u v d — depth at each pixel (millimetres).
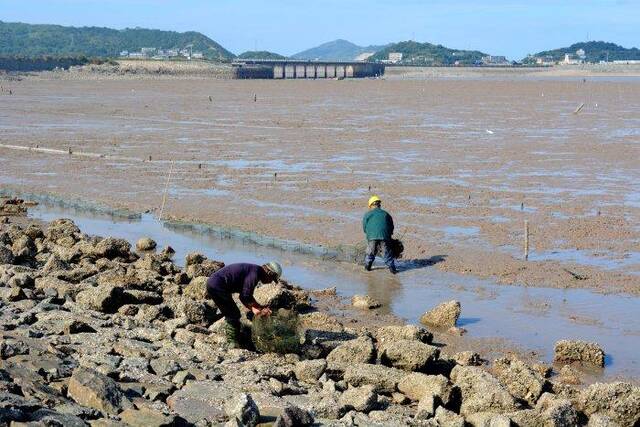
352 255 18125
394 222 21203
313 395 9453
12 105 69625
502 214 22062
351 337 12492
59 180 27906
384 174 28828
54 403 7809
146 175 28688
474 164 31344
